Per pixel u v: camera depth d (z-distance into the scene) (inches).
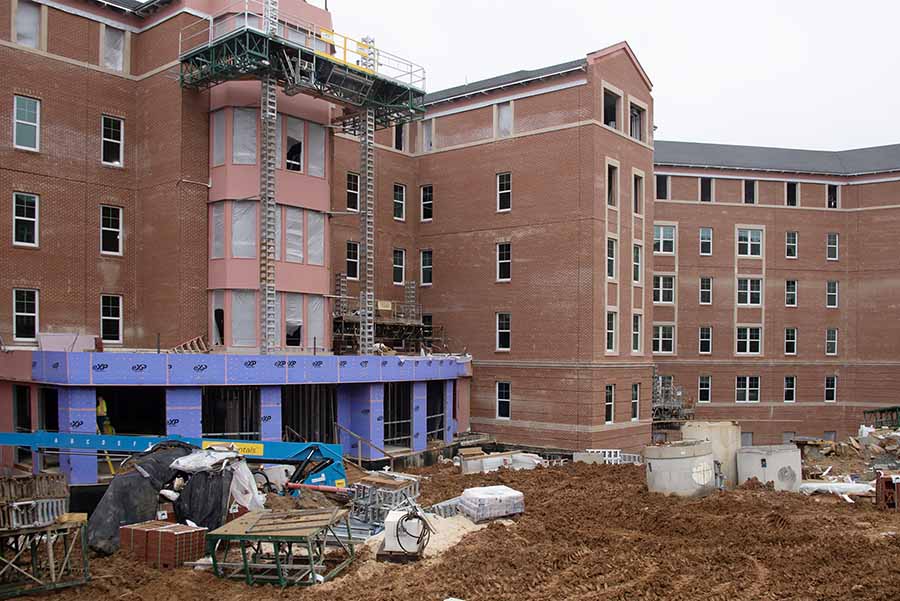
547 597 557.3
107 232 1200.2
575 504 873.5
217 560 624.7
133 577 601.3
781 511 812.6
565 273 1435.8
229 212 1164.5
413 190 1699.1
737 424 989.8
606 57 1460.4
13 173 1092.5
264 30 1099.9
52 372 918.4
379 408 1207.6
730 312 2138.3
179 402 974.4
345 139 1567.4
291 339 1215.6
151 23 1214.3
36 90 1120.8
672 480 898.1
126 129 1224.2
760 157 2256.4
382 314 1587.1
